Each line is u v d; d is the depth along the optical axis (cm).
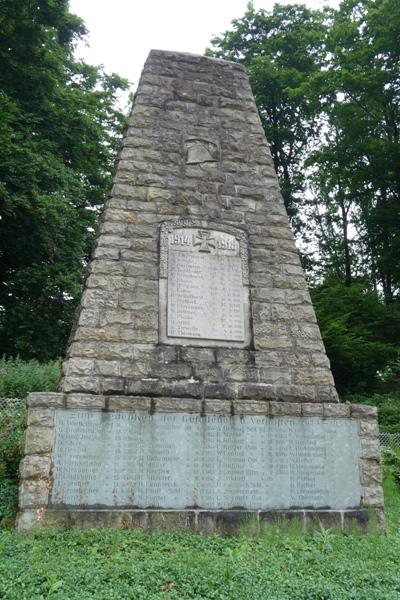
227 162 895
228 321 809
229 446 745
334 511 754
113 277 783
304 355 823
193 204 852
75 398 709
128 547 612
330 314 2123
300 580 533
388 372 2062
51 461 682
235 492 731
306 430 778
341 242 2830
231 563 562
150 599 471
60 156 1891
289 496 748
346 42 2427
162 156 866
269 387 792
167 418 732
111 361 746
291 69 2609
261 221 876
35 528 651
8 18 1727
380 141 2319
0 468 820
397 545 677
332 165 2523
